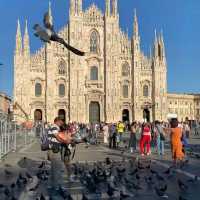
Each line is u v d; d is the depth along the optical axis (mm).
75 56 118688
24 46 115562
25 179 20625
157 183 21766
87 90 120438
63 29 120688
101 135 80688
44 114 116688
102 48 122125
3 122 39125
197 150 48281
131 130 46188
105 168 27547
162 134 42250
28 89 115438
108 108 120562
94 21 121750
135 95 122562
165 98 125188
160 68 125062
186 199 17172
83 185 21234
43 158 38344
